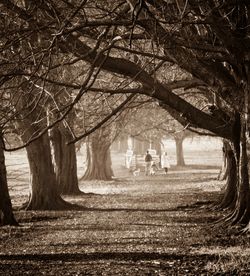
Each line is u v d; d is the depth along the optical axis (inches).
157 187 2161.7
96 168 2566.4
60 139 1780.3
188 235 888.9
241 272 581.0
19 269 625.0
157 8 655.8
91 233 942.4
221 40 677.3
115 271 597.6
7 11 645.9
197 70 752.3
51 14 641.6
